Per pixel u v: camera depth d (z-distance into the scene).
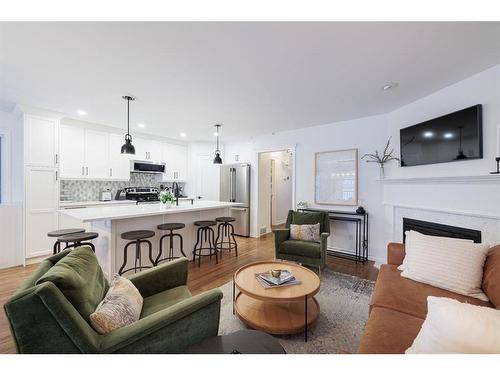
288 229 3.46
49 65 2.14
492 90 2.17
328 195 4.20
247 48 1.87
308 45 1.82
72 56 1.99
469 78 2.37
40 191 3.50
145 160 5.16
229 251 4.21
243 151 5.71
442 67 2.17
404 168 3.22
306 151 4.50
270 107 3.30
